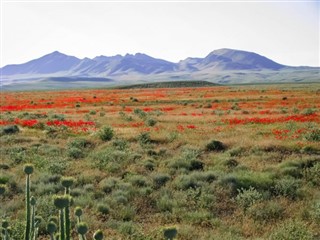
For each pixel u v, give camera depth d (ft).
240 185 46.78
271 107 144.97
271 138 72.38
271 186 46.62
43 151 66.69
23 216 35.88
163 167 55.77
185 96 229.86
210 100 193.26
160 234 32.65
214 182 47.60
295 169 51.93
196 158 60.54
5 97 255.09
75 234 33.09
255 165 55.21
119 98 217.36
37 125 96.84
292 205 41.06
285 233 32.14
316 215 37.22
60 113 135.95
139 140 75.05
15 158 60.34
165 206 41.37
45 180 49.01
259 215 38.60
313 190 45.37
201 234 33.71
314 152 61.41
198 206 41.29
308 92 246.06
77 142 71.72
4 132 86.02
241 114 123.34
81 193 44.24
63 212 12.44
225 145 68.03
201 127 91.15
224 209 41.45
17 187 46.01
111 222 35.94
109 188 46.80
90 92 325.83
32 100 207.10
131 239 31.76
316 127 80.28
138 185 48.39
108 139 77.05
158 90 343.46
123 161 58.39
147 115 119.65
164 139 75.31
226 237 32.42
